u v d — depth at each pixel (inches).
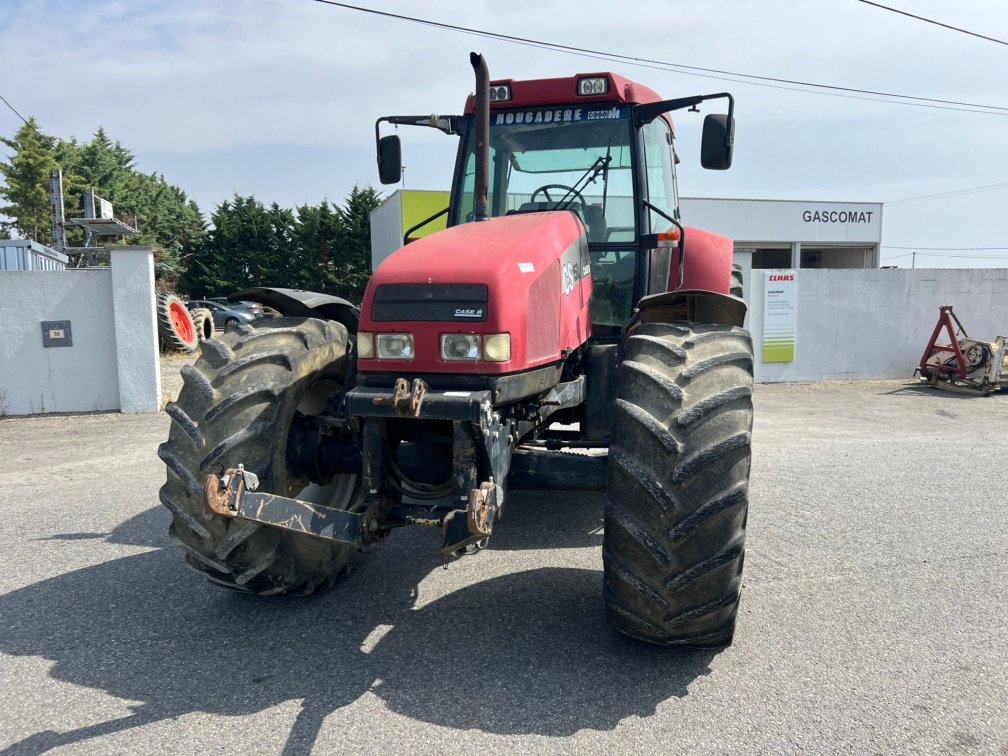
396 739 91.6
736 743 91.2
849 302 505.0
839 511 190.1
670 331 116.4
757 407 394.0
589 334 147.2
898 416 361.7
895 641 119.0
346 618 126.6
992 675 108.4
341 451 125.3
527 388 110.2
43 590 138.6
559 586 140.3
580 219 147.7
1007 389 447.5
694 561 98.3
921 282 512.1
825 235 1224.8
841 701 101.0
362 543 105.2
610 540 101.9
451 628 122.6
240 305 903.7
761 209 1192.8
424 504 116.8
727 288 191.8
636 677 106.9
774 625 124.4
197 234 2023.9
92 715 97.0
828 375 509.0
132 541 166.1
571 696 101.7
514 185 165.9
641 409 101.8
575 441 149.9
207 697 101.4
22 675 107.5
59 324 354.0
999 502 198.5
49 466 243.3
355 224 1765.5
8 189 1786.4
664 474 98.0
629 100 159.9
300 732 93.0
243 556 111.4
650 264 162.7
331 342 129.9
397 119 166.1
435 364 102.6
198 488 107.1
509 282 104.0
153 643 117.6
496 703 99.8
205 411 110.6
